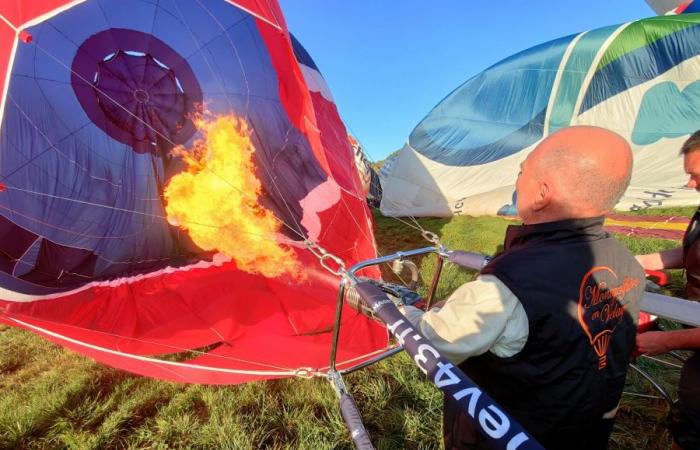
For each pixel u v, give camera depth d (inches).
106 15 177.9
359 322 137.3
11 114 153.4
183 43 198.5
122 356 105.6
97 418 97.5
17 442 89.9
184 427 93.6
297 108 179.0
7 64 132.2
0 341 131.6
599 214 40.5
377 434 92.1
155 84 195.5
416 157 339.3
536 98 309.3
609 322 41.4
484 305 38.2
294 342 127.0
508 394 41.0
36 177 161.6
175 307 147.4
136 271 173.3
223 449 87.0
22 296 137.3
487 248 230.2
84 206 173.8
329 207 198.2
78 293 151.2
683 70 289.9
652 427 91.6
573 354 38.5
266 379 103.7
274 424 95.3
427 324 43.8
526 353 38.4
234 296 152.6
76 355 123.5
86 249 170.1
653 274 89.5
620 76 297.0
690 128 293.3
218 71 206.2
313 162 211.3
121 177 186.1
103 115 182.5
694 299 74.5
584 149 38.8
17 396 103.5
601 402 42.5
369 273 167.6
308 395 103.7
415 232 281.0
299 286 160.2
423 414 95.6
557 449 42.1
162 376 101.0
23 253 151.9
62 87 169.6
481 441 46.1
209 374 103.7
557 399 39.2
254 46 210.1
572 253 39.2
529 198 43.2
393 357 115.6
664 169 301.0
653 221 258.5
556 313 36.9
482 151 319.0
